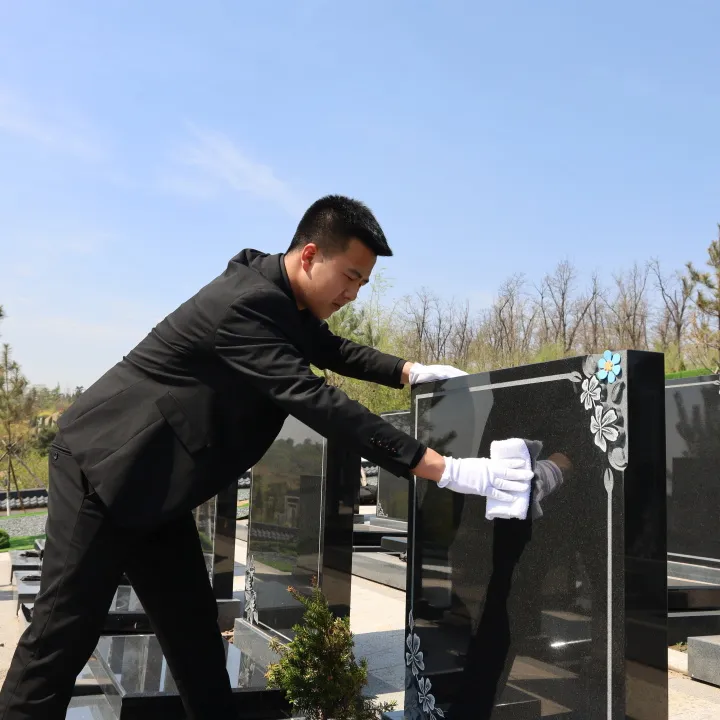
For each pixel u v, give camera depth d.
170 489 2.45
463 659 2.83
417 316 33.78
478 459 2.42
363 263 2.52
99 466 2.41
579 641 2.22
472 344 34.03
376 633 5.50
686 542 6.20
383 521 10.58
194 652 2.79
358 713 2.79
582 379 2.27
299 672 2.78
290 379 2.32
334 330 16.38
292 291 2.61
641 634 2.07
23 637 2.47
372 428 2.29
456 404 2.99
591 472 2.21
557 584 2.33
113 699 3.31
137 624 4.79
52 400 24.91
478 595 2.75
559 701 2.29
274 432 2.63
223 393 2.46
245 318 2.39
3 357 19.58
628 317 33.09
